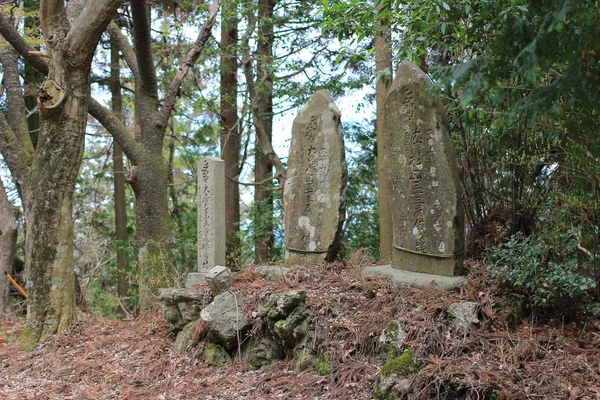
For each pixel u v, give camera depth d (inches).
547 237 213.0
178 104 665.6
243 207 928.9
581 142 187.8
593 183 202.7
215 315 240.1
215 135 713.0
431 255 233.5
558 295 202.8
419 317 200.2
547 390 164.2
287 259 294.0
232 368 230.4
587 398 158.6
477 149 256.8
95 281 773.9
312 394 191.9
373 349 199.9
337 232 277.6
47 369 265.3
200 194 328.2
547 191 234.1
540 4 150.3
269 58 510.9
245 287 254.1
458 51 265.3
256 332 231.9
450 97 257.4
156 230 415.5
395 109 247.8
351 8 270.2
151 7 587.5
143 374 240.4
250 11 506.0
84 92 319.6
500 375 167.6
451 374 168.7
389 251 357.1
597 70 146.6
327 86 506.6
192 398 203.8
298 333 219.1
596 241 209.2
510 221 246.2
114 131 424.5
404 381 175.6
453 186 228.8
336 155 281.9
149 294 394.0
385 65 362.3
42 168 316.5
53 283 315.9
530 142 231.9
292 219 295.1
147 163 421.1
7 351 301.3
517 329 199.9
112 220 791.7
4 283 475.5
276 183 588.7
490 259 235.1
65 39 309.7
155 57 624.4
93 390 225.8
